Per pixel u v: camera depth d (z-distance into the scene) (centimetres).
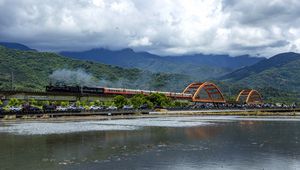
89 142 6394
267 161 4644
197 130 8981
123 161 4584
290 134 8056
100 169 4109
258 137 7388
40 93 16388
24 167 4197
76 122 11931
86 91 18562
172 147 5831
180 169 4150
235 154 5153
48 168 4144
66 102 18412
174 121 13188
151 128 9519
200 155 5059
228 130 9056
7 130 8506
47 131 8312
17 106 15538
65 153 5169
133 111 17988
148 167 4244
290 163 4512
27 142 6328
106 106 18725
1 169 4088
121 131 8538
